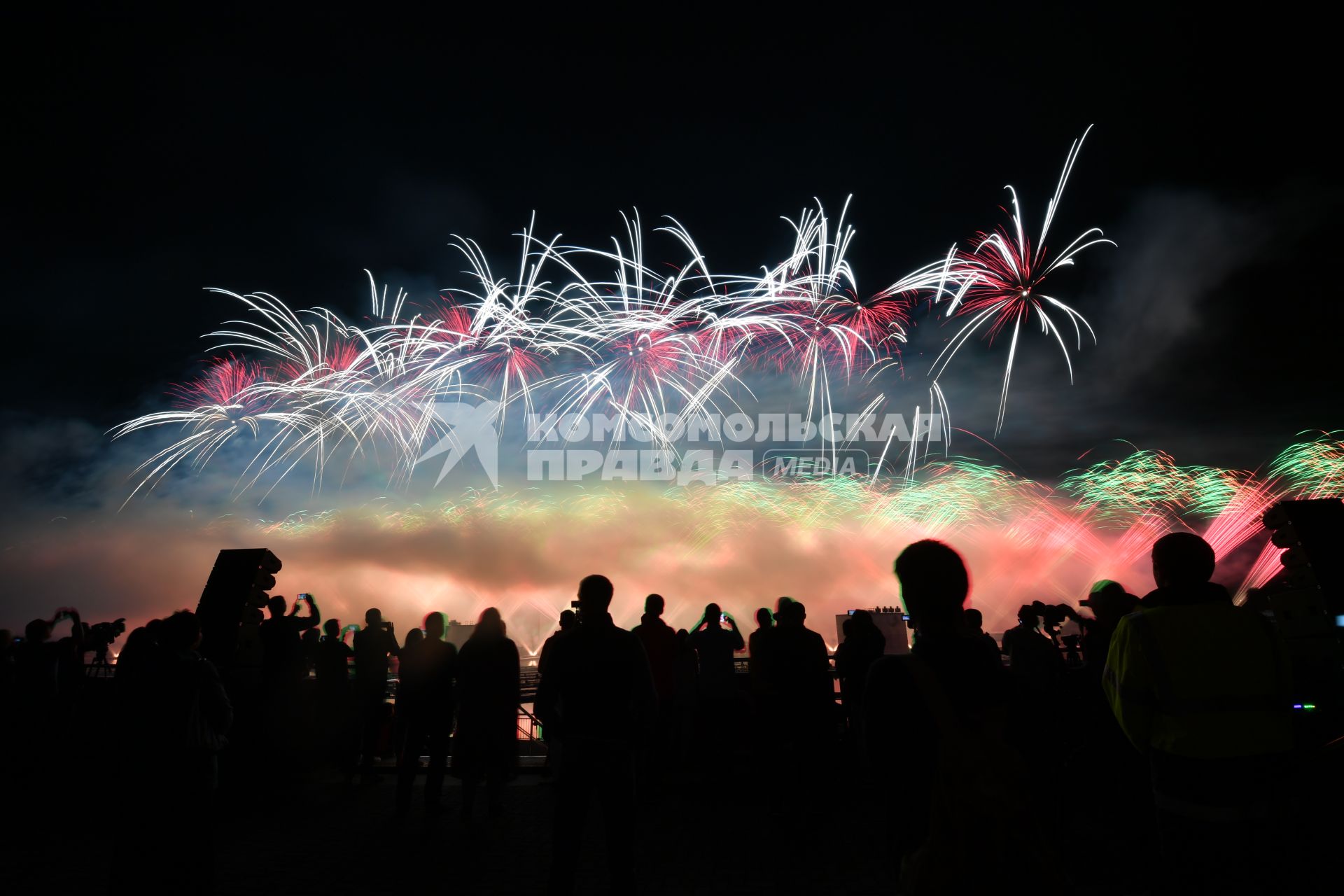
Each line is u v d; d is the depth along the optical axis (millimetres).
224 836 7301
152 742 4770
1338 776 4262
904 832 2484
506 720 7875
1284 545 7309
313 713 9711
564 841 4539
